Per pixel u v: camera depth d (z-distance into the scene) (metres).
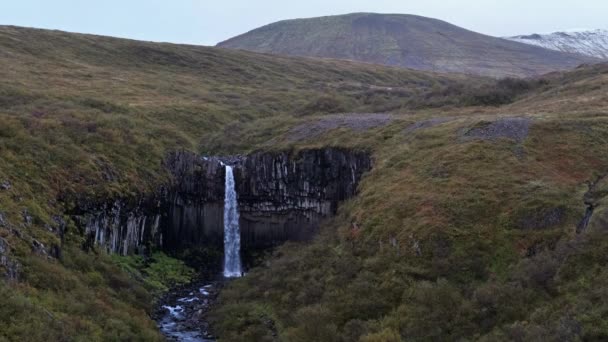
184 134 64.69
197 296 40.94
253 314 33.06
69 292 28.97
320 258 35.50
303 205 48.50
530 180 33.03
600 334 19.47
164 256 47.62
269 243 50.34
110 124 54.12
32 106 59.53
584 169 34.34
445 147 39.72
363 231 34.22
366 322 27.36
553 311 22.42
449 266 28.64
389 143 44.78
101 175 43.09
